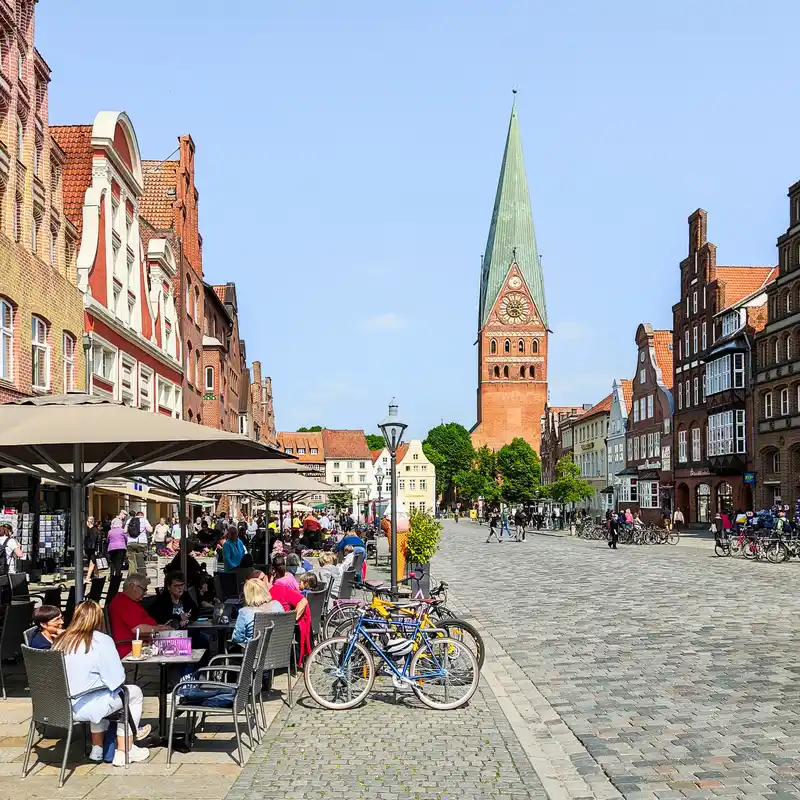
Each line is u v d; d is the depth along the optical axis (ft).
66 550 93.50
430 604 38.32
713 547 168.25
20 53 87.76
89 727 30.01
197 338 178.40
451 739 31.12
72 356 99.60
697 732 31.42
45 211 92.38
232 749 29.86
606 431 322.34
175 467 50.75
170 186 161.48
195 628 37.73
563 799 24.44
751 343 202.18
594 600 74.74
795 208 183.73
